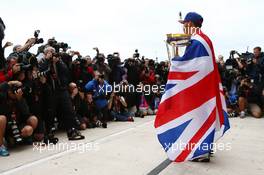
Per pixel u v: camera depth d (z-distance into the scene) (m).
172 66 4.63
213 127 4.52
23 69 5.57
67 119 6.27
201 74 4.59
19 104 5.52
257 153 5.35
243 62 10.07
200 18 4.87
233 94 9.89
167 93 4.63
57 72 6.25
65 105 6.26
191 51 4.61
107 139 6.30
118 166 4.56
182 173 4.30
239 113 9.67
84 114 7.46
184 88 4.60
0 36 5.22
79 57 7.47
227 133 6.99
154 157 5.04
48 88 5.98
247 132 7.12
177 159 4.51
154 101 10.34
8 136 5.46
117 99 8.88
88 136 6.57
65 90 6.33
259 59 9.55
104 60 8.66
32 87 5.75
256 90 9.45
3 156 4.96
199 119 4.55
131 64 9.67
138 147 5.65
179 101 4.60
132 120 8.73
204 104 4.57
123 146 5.72
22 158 4.87
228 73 9.99
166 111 4.62
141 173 4.27
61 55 6.91
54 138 5.92
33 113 5.84
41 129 5.89
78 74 7.35
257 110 9.43
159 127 4.62
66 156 5.02
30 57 5.72
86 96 7.49
